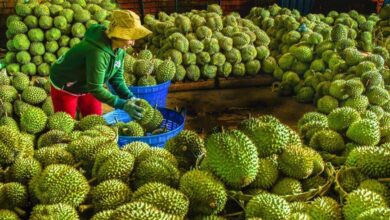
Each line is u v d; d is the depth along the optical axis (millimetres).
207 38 6676
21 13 6879
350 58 5574
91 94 4344
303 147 2713
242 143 2227
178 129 4176
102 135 3127
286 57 6480
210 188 2111
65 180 2146
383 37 7789
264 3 11555
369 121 2986
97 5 7680
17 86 4664
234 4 11812
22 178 2379
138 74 5512
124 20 3744
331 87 5059
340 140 3051
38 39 6887
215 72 6750
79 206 2123
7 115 4270
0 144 2641
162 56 6578
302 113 6199
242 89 7086
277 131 2463
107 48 3895
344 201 2303
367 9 9953
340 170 2574
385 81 5465
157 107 4770
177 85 6758
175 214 1979
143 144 2762
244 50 6844
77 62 4047
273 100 6672
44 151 2607
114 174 2324
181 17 6863
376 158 2484
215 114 6215
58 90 4336
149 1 11383
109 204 2115
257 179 2344
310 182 2490
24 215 2180
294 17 7938
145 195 2061
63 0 7402
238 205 2285
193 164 2652
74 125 3762
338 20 8102
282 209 2027
